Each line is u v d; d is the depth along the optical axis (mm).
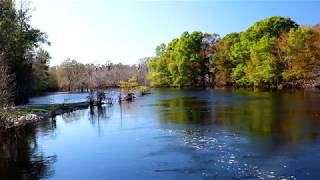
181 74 127188
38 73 109750
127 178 22969
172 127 39594
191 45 130500
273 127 36281
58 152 30562
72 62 159625
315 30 92625
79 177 23688
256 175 22016
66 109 61562
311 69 87688
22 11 69688
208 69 129500
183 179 22016
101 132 38969
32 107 61562
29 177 24047
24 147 32938
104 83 152125
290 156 25781
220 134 34281
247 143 30125
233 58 116000
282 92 79500
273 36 101125
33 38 71375
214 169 23547
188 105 61219
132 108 62125
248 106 54656
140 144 31922
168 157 27078
